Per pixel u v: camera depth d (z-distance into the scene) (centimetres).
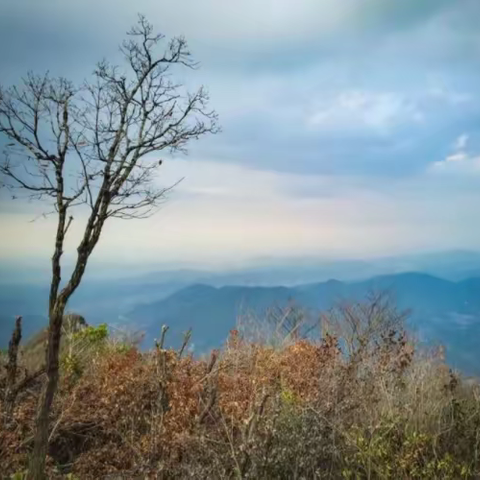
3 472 487
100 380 692
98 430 605
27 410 588
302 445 465
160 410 542
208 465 473
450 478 451
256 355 711
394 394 602
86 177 438
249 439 453
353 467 480
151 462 491
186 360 618
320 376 637
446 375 684
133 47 462
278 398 536
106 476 515
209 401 574
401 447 505
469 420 557
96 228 434
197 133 468
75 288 432
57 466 544
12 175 431
